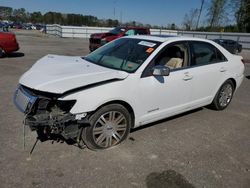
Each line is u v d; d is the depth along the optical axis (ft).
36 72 12.28
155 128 15.12
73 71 12.19
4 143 12.21
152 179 10.36
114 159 11.53
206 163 11.78
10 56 40.68
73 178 10.07
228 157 12.45
